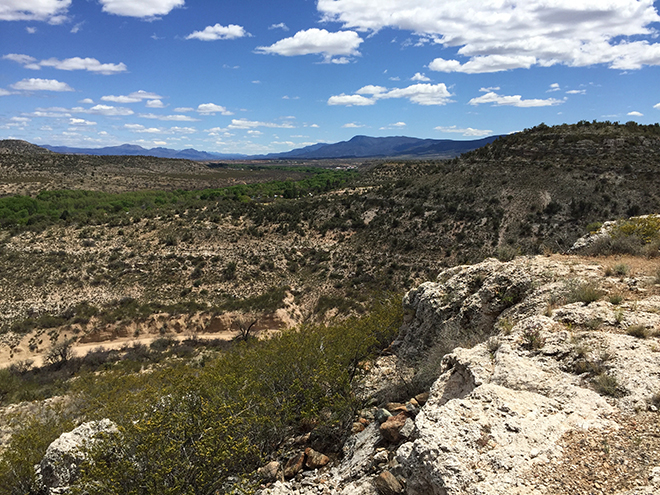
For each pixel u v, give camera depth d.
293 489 5.64
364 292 42.44
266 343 10.97
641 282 6.90
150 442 5.64
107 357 33.97
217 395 7.66
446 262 43.94
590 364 4.87
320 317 40.31
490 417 4.16
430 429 4.10
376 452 5.51
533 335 5.82
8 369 30.81
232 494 5.31
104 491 5.50
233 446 5.89
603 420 3.99
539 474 3.46
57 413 12.90
